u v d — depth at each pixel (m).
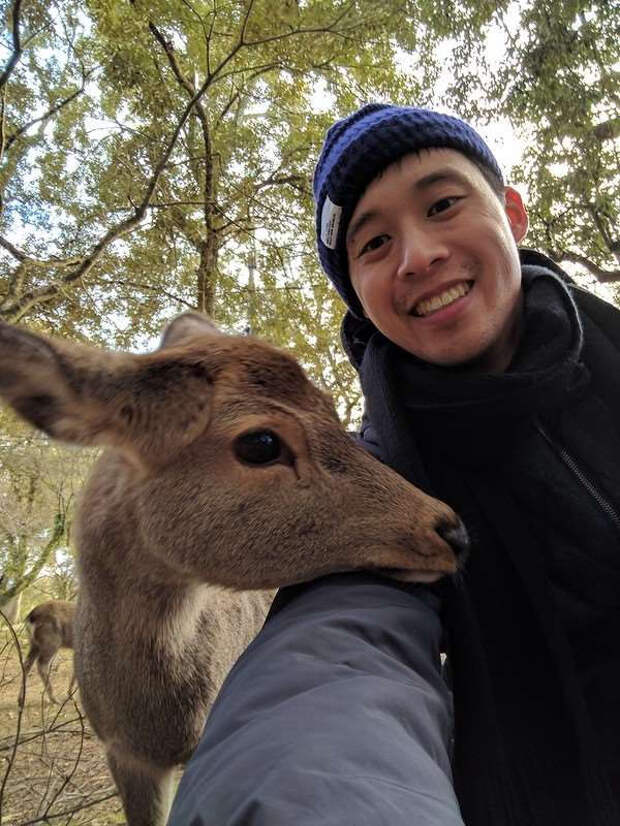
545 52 2.28
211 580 0.54
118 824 1.22
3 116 1.76
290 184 2.72
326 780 0.22
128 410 0.53
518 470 0.47
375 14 2.13
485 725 0.43
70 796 1.27
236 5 2.15
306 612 0.39
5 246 1.96
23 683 1.08
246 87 2.63
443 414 0.48
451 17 2.24
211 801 0.24
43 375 0.50
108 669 0.68
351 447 0.53
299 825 0.20
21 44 1.80
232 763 0.25
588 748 0.42
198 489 0.53
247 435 0.52
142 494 0.57
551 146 2.53
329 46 2.22
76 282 2.01
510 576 0.48
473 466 0.50
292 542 0.51
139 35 2.16
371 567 0.48
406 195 0.50
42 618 2.18
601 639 0.45
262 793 0.22
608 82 2.36
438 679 0.36
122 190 2.40
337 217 0.55
